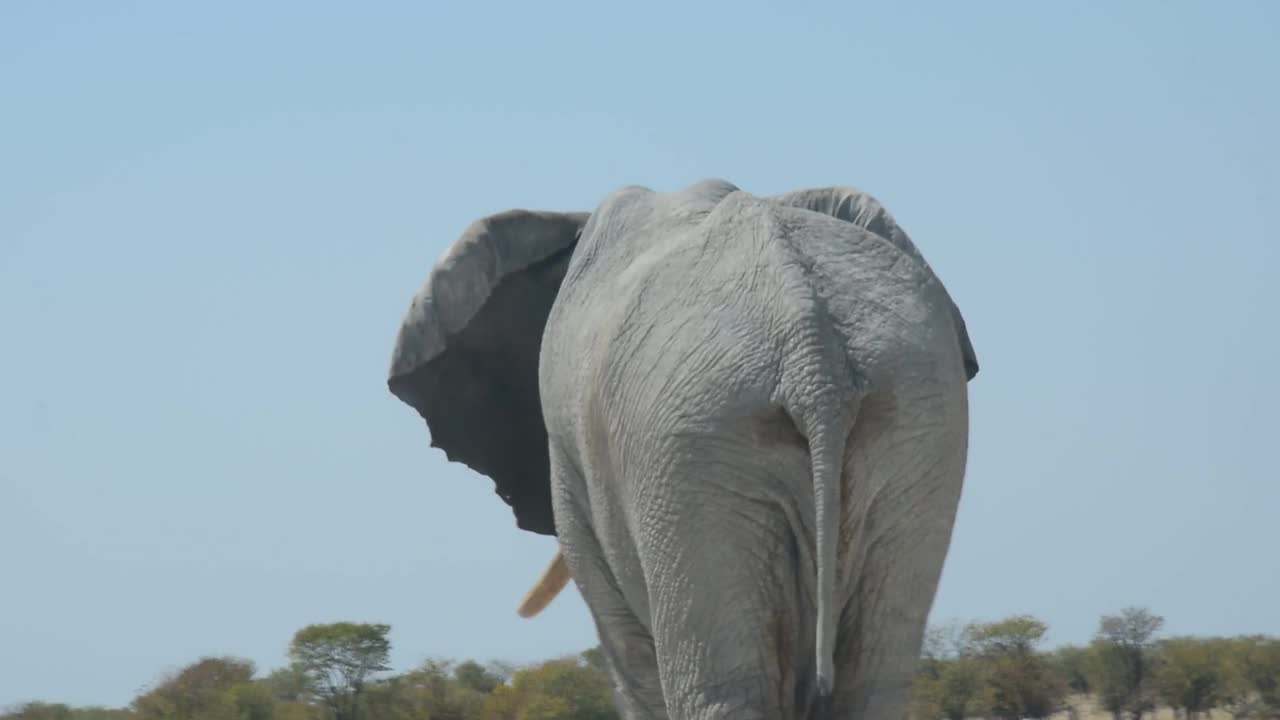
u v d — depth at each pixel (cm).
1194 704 14200
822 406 1652
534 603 2675
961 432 1738
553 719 10169
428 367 2547
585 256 2120
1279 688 14012
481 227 2486
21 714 11769
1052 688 12500
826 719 1711
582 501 2089
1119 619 14512
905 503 1712
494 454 2581
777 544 1727
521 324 2500
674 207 2062
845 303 1705
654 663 2122
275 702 10619
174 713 10825
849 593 1739
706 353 1716
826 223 1767
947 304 1773
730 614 1736
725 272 1752
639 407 1762
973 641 12550
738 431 1697
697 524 1727
